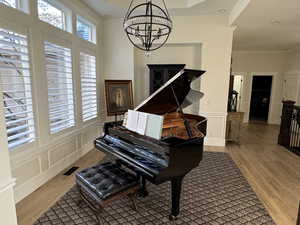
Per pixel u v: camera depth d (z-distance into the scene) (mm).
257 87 9070
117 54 4746
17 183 2387
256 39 5449
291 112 4648
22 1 2402
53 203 2373
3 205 1247
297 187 2854
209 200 2496
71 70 3408
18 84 2318
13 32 2240
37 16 2570
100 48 4617
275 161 3830
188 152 2045
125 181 2027
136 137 2268
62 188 2713
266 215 2223
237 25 4117
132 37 4609
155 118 2080
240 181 3008
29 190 2570
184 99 2891
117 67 4793
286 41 5648
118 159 2523
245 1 3051
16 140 2375
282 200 2521
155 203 2416
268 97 8750
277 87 7410
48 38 2812
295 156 4105
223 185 2879
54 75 3002
